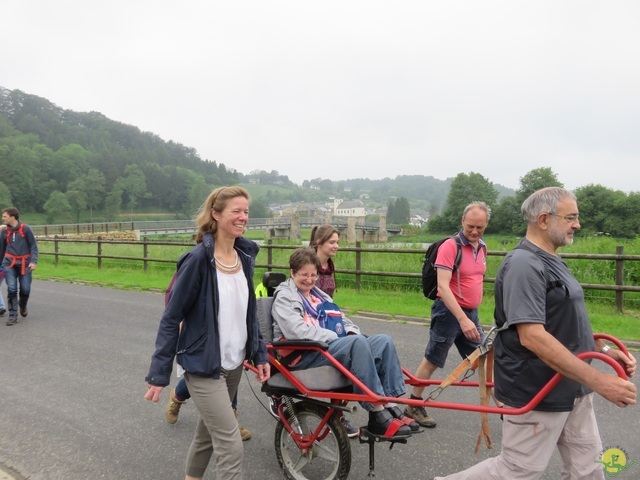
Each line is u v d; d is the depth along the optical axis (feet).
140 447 13.17
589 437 8.68
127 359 20.71
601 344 9.11
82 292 37.52
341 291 34.01
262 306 11.66
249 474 11.66
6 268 26.94
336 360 10.30
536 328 7.66
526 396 8.24
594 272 29.81
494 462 8.79
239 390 17.44
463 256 13.43
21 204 358.64
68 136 534.78
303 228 245.86
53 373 19.10
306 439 10.75
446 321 13.65
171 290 9.27
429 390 16.72
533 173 253.65
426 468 11.73
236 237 9.64
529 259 8.05
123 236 161.68
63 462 12.42
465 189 286.05
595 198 225.35
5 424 14.66
